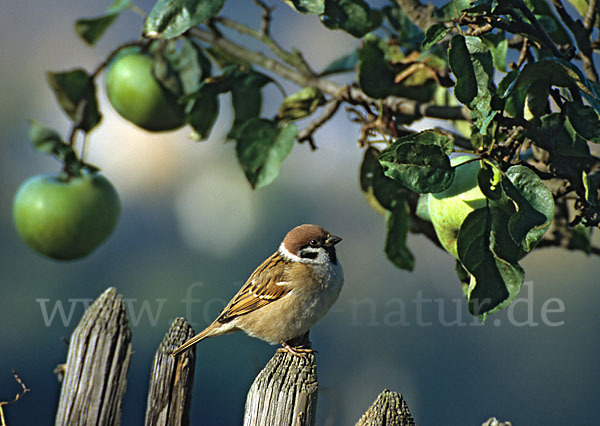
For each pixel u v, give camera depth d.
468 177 5.41
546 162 5.78
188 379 5.35
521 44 6.16
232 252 31.56
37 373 23.33
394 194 6.55
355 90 7.31
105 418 5.28
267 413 4.97
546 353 25.19
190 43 7.64
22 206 7.55
